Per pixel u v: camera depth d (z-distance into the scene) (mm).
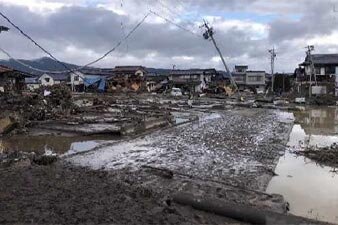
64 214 8734
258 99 71188
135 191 11344
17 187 10578
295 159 18812
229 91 93062
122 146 21000
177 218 9141
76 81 85938
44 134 23859
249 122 34844
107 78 90062
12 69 47469
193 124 32500
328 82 75625
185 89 99000
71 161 16750
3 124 23000
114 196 10367
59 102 34406
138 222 8555
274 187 13953
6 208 8883
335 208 11820
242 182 14172
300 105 61562
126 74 95938
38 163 15445
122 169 15602
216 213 10008
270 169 16391
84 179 12148
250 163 17469
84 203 9555
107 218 8656
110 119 30672
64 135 23797
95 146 20594
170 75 106438
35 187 10672
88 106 41062
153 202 10289
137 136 24656
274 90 106312
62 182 11461
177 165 16734
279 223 9273
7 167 13539
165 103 55844
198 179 14133
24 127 24922
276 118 39750
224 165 16906
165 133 26609
